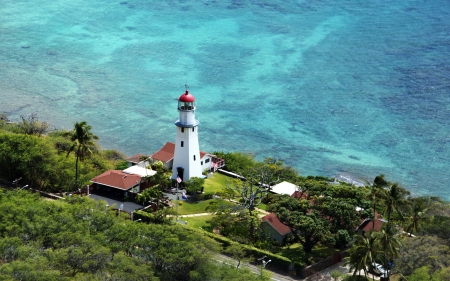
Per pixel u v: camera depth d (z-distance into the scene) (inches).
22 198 4362.7
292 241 4544.8
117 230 3897.6
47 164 5093.5
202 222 4763.8
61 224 3941.9
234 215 4670.3
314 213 4389.8
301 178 5679.1
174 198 5152.6
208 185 5472.4
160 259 3631.9
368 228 4584.2
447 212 4970.5
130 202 4909.0
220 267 3698.3
